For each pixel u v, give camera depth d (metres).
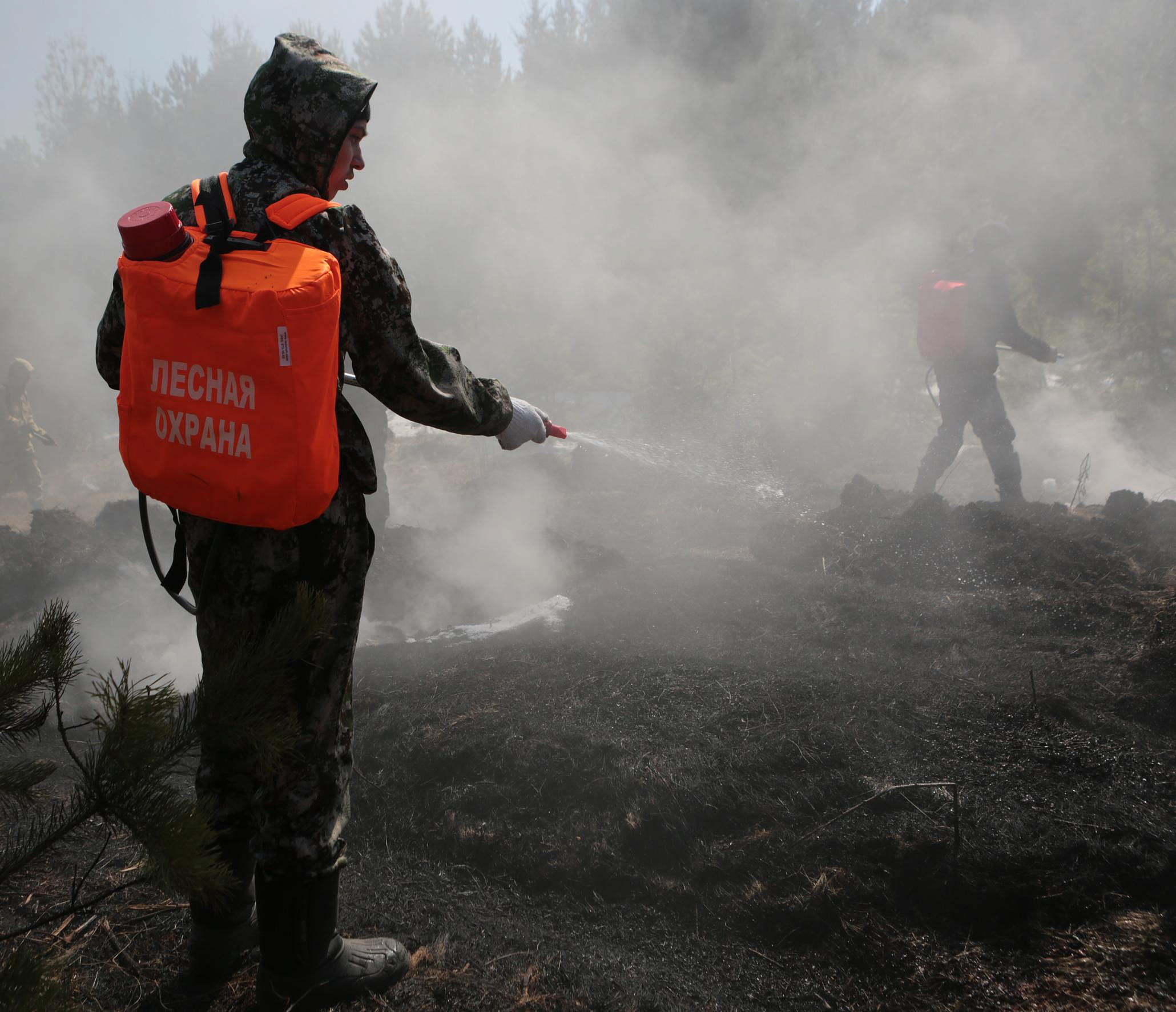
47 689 1.34
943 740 2.51
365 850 2.26
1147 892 1.95
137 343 1.34
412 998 1.69
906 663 3.08
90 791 1.20
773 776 2.32
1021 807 2.19
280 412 1.31
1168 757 2.39
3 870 1.21
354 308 1.48
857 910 1.97
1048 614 3.40
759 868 2.08
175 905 1.97
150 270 1.33
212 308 1.29
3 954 1.78
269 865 1.54
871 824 2.15
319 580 1.51
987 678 2.92
